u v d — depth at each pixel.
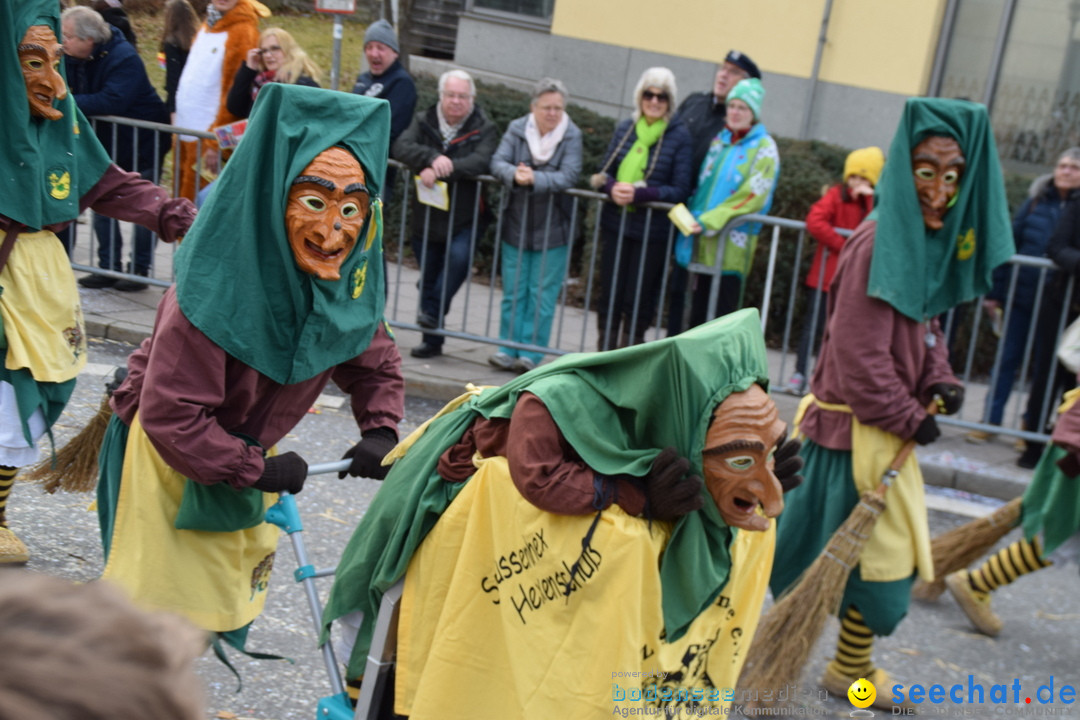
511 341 7.07
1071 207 6.26
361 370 3.12
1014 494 6.27
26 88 3.58
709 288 6.98
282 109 2.64
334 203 2.67
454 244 6.99
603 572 2.32
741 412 2.35
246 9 7.43
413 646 2.59
